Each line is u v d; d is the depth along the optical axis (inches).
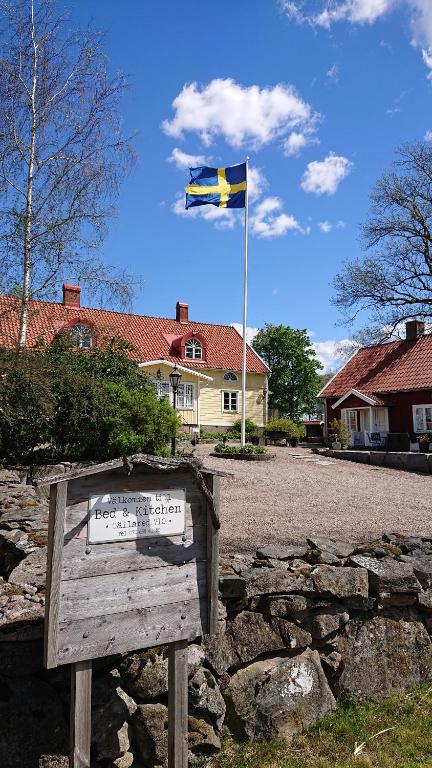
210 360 1094.4
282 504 315.3
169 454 422.9
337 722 148.3
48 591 97.4
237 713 138.8
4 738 108.0
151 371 951.6
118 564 105.8
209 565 118.2
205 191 682.8
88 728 101.5
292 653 153.0
